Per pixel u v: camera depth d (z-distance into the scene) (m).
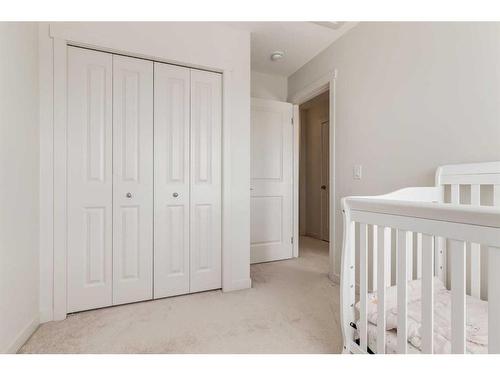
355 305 1.18
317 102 4.47
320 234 4.50
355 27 2.24
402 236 0.88
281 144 3.25
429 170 1.66
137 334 1.53
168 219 2.05
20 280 1.41
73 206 1.77
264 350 1.38
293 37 2.42
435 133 1.63
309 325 1.64
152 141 1.99
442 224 0.75
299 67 3.08
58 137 1.71
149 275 1.99
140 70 1.96
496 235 0.63
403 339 0.89
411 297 1.22
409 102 1.79
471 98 1.45
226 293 2.16
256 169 3.09
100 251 1.85
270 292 2.19
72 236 1.77
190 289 2.12
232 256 2.23
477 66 1.42
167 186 2.04
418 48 1.73
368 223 1.03
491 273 0.65
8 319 1.30
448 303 1.18
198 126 2.14
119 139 1.90
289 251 3.28
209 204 2.19
